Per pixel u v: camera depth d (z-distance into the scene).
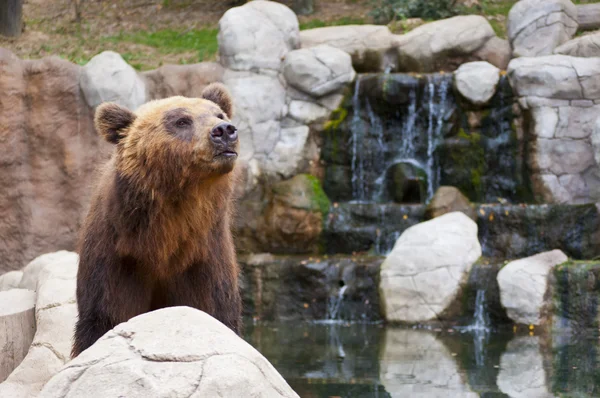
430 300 14.98
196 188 6.19
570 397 9.25
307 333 14.39
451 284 14.98
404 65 20.12
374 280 15.99
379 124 19.31
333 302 16.19
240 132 18.28
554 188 17.44
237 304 6.96
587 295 14.20
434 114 19.00
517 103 18.16
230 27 18.97
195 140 6.09
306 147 18.80
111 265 6.39
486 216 16.73
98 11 25.66
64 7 25.69
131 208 6.25
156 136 6.20
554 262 14.98
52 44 21.88
